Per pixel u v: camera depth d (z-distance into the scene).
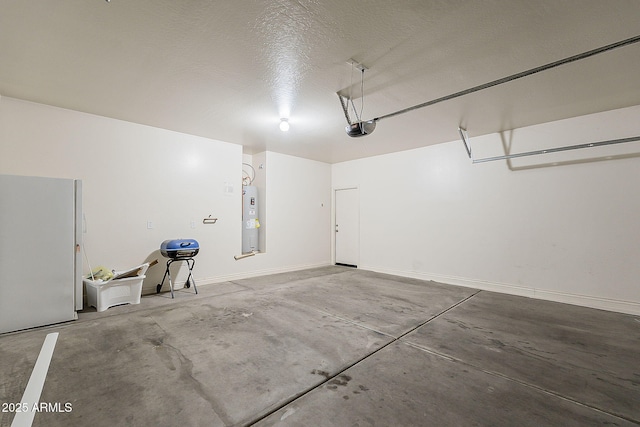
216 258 5.05
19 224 2.82
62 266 3.03
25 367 2.08
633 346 2.51
